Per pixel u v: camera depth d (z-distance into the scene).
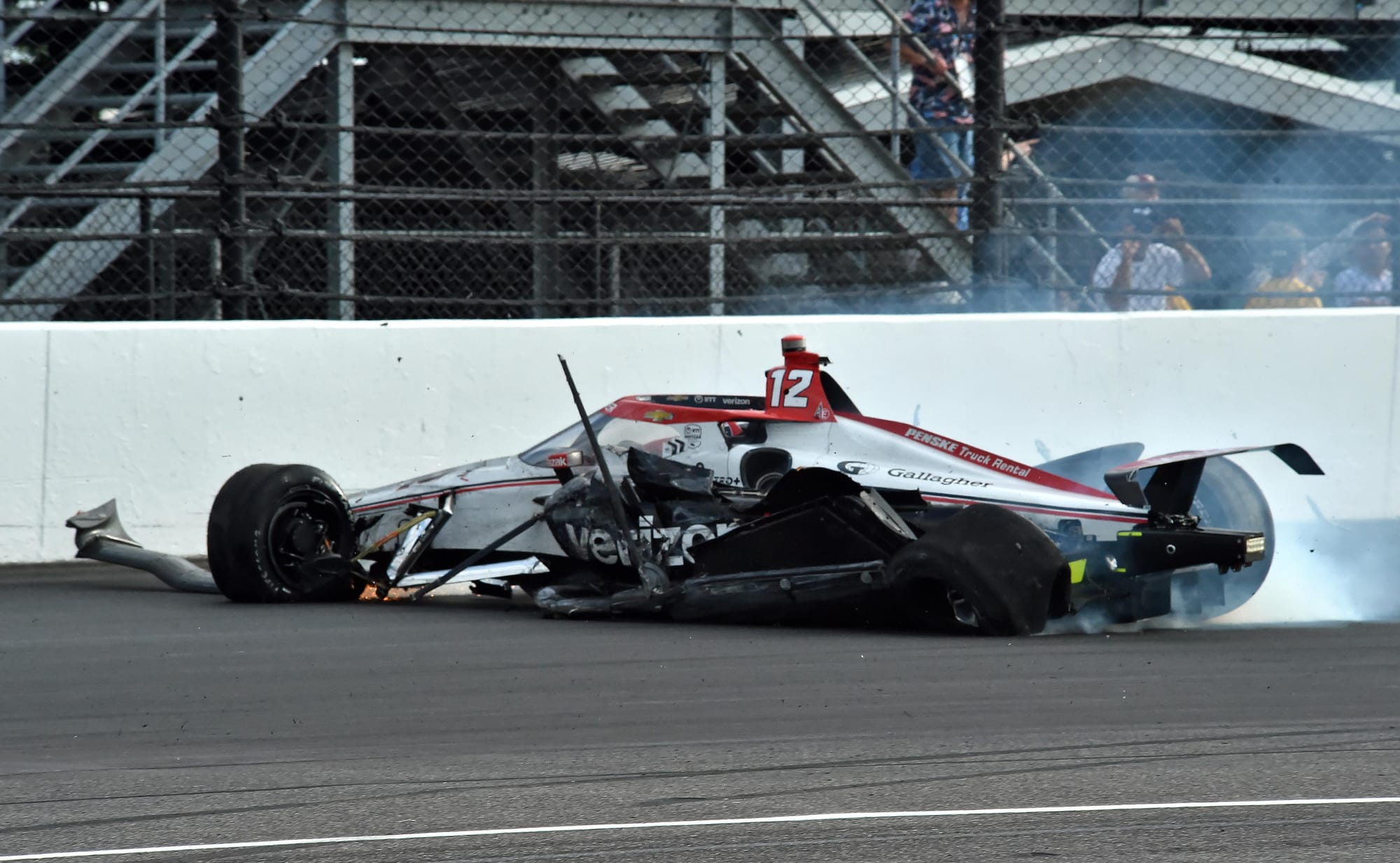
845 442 23.98
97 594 26.86
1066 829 12.03
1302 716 16.16
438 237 33.81
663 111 44.84
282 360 31.70
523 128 45.16
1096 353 34.50
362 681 18.59
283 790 13.57
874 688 17.75
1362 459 35.00
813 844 11.69
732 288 42.59
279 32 39.69
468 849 11.70
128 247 38.72
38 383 30.53
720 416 24.81
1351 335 34.94
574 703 17.14
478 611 25.00
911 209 41.28
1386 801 12.76
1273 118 53.34
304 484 25.81
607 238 34.91
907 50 41.38
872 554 21.70
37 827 12.45
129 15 37.31
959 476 23.20
